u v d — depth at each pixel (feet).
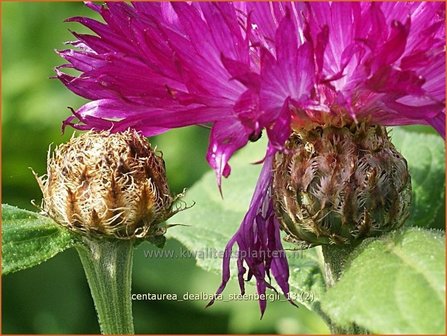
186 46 0.30
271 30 0.32
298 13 0.32
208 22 0.29
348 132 0.31
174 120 0.30
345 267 0.29
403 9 0.29
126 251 0.35
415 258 0.27
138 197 0.33
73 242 0.35
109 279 0.35
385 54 0.28
